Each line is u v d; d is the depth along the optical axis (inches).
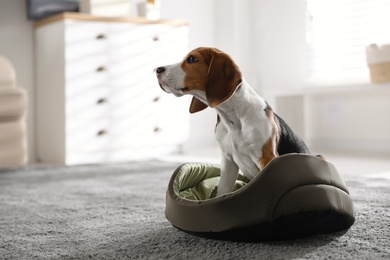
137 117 149.3
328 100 170.9
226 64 58.9
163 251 49.6
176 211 54.7
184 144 164.7
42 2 153.2
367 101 160.6
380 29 156.1
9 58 152.7
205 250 49.4
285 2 176.9
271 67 182.2
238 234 50.0
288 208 47.7
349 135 166.1
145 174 113.3
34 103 156.4
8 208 76.1
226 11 184.2
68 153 138.4
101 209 73.2
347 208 51.4
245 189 48.8
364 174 108.6
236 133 59.5
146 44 149.9
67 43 136.6
